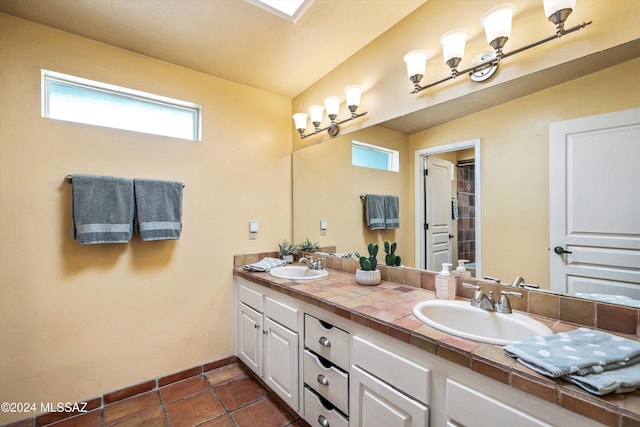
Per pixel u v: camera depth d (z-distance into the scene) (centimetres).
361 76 201
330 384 139
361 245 206
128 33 175
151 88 201
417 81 155
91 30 172
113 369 186
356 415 125
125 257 190
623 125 101
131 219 183
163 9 155
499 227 135
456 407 91
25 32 162
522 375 76
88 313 179
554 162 118
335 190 226
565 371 70
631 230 100
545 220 121
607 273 106
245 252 243
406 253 177
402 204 178
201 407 182
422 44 162
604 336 91
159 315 203
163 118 215
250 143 247
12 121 158
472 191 145
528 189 125
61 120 171
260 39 185
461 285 145
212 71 222
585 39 108
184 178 213
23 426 160
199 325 219
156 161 202
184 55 200
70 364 173
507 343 91
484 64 131
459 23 145
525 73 123
